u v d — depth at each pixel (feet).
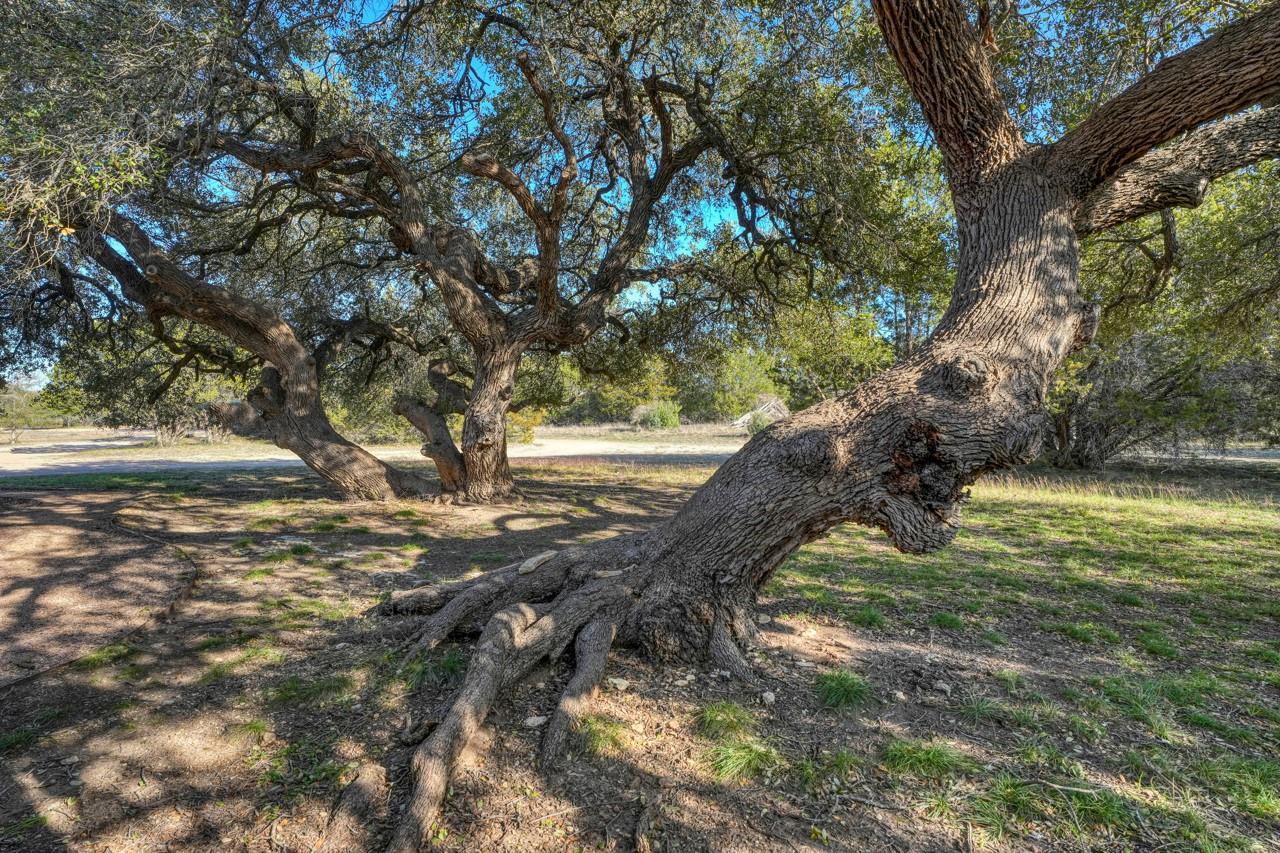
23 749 9.18
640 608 11.93
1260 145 11.83
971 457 10.37
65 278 29.96
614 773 8.52
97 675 11.55
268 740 9.42
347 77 28.45
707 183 40.98
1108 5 22.68
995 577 19.25
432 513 29.43
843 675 11.02
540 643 11.05
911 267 33.94
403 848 6.98
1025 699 10.77
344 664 11.85
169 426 94.27
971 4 20.92
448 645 12.34
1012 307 10.93
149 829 7.56
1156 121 10.54
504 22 27.27
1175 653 13.17
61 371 39.91
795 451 11.20
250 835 7.45
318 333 39.17
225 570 18.78
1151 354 56.65
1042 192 11.53
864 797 8.04
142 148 18.19
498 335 32.01
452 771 8.38
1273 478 55.77
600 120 34.12
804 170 30.83
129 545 21.34
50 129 17.60
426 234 30.94
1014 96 24.41
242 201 36.45
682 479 45.32
